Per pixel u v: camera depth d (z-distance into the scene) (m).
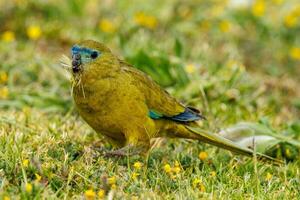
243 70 13.62
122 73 9.66
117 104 9.54
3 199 7.99
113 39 15.39
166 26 16.34
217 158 10.34
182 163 10.16
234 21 16.73
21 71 13.44
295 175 10.10
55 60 14.03
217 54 15.39
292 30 16.81
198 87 12.70
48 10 16.16
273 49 16.30
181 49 14.38
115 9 16.64
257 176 9.30
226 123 12.02
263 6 16.72
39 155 9.27
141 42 14.88
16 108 12.11
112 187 8.55
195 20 16.61
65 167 8.91
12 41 14.47
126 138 9.77
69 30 15.68
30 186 8.09
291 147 10.95
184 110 10.31
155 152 10.31
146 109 9.80
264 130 11.14
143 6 16.83
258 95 13.32
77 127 11.00
